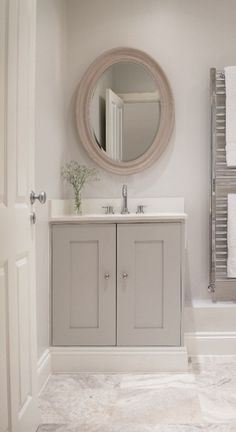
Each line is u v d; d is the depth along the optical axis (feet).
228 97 9.47
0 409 4.67
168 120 9.88
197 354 9.09
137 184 10.02
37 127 7.63
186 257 9.98
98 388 7.50
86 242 8.30
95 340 8.30
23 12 5.67
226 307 9.13
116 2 10.01
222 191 9.88
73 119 10.05
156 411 6.56
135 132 9.96
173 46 10.01
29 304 5.99
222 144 9.87
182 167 9.99
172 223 8.18
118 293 8.25
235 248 9.43
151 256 8.23
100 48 10.02
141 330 8.24
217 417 6.33
